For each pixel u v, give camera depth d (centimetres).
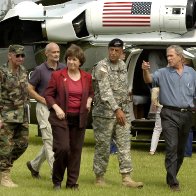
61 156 1670
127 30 2803
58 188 1709
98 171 1812
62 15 2881
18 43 3000
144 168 2194
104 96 1747
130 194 1692
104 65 1761
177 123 1773
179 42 2734
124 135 1800
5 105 1744
